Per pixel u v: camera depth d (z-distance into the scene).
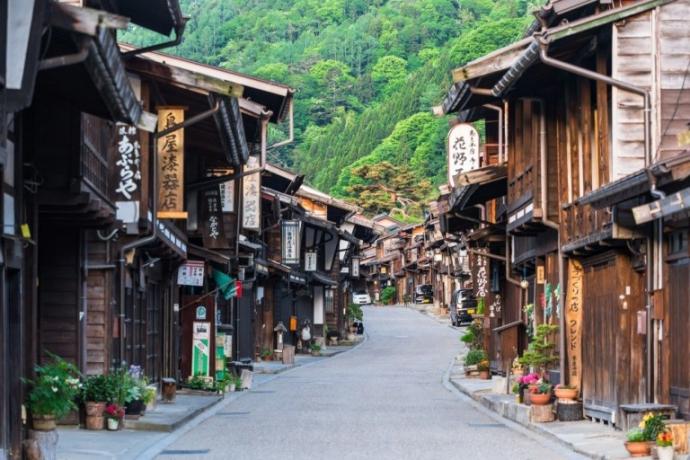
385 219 136.00
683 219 16.89
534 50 20.75
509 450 18.17
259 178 36.31
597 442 18.39
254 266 43.00
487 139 38.28
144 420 22.22
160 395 29.05
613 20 20.58
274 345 56.56
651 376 18.84
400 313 109.56
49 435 16.00
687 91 20.47
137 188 21.33
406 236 131.88
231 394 32.91
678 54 20.53
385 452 17.83
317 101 176.88
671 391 17.94
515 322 33.59
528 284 33.00
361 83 180.75
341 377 41.44
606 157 21.64
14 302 15.27
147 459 16.95
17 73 11.59
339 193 150.38
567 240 24.06
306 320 62.16
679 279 17.53
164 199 23.83
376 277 159.75
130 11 22.22
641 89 20.36
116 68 12.19
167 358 31.02
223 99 22.47
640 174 16.09
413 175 141.62
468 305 86.88
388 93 179.88
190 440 19.84
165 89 23.03
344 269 76.38
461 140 35.75
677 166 15.36
